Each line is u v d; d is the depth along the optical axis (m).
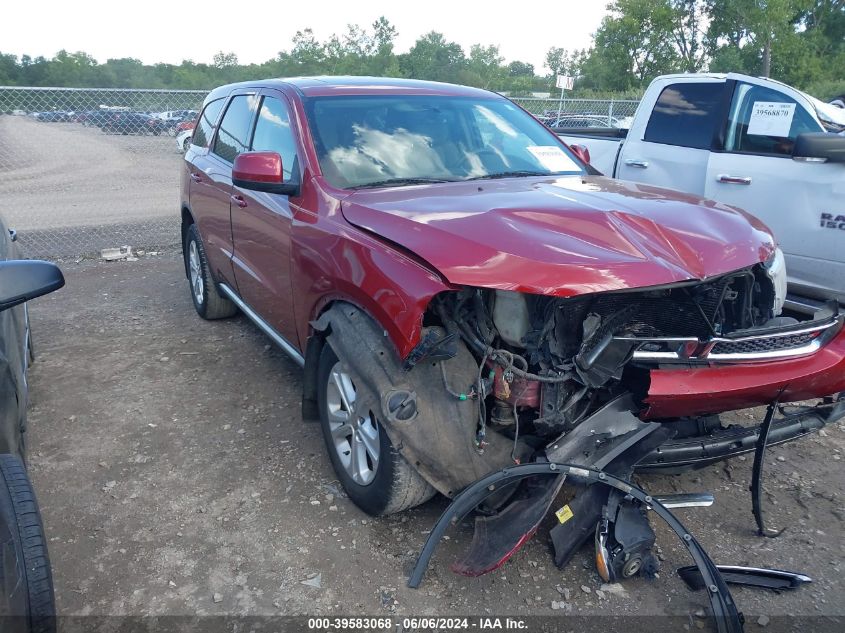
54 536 3.12
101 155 14.91
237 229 4.42
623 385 2.92
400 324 2.67
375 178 3.60
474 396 2.75
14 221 11.16
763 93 5.72
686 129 6.23
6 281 2.37
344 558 2.95
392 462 2.85
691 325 2.83
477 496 2.71
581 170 4.23
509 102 4.68
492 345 2.84
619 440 2.79
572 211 2.94
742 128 5.84
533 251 2.61
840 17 34.97
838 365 2.88
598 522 2.79
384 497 2.95
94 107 10.59
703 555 2.61
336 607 2.69
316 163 3.59
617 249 2.70
